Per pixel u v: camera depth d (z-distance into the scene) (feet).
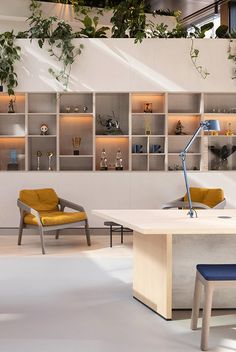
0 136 29.94
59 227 25.25
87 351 12.92
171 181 29.53
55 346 13.28
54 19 29.71
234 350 13.07
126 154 30.86
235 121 30.73
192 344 13.48
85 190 29.37
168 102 30.66
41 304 16.76
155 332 14.37
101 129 30.91
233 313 16.10
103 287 18.74
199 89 29.48
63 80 29.32
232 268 13.88
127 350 13.01
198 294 14.43
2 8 32.32
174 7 39.34
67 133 30.78
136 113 29.89
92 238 28.58
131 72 29.43
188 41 29.37
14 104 30.53
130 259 23.24
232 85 29.48
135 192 29.48
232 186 29.66
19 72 29.30
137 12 30.14
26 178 29.32
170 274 15.30
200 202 26.94
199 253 16.38
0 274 20.53
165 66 29.43
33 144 30.78
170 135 30.01
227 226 14.69
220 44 29.35
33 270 21.17
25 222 26.00
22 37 30.01
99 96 30.83
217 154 30.78
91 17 34.47
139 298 17.11
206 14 40.55
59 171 29.35
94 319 15.38
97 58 29.37
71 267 21.70
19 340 13.74
